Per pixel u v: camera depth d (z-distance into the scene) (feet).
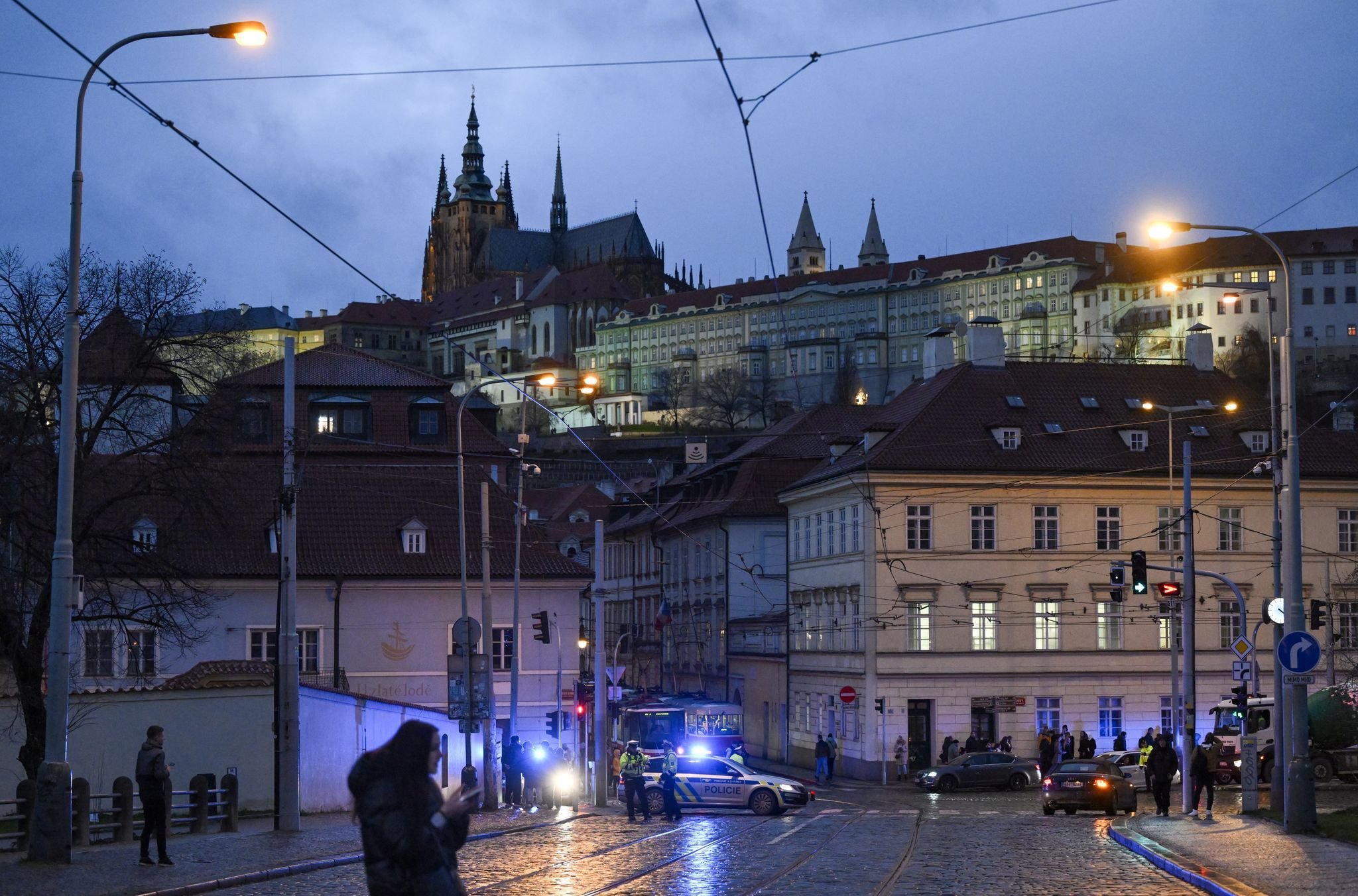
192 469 154.20
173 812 127.24
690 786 165.07
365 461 263.70
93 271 156.66
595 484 517.96
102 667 209.97
